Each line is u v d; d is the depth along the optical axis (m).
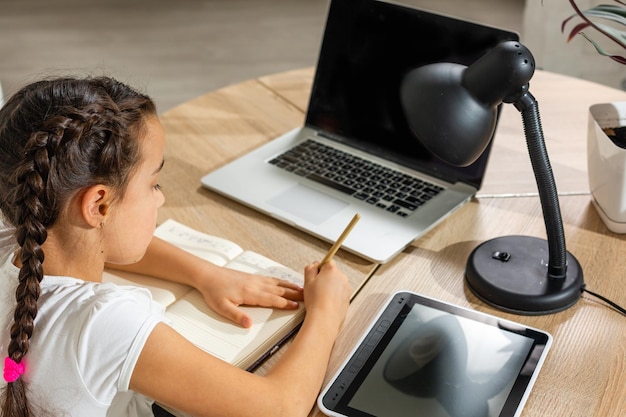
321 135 1.45
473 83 0.95
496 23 4.09
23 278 0.80
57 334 0.83
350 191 1.29
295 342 0.96
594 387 0.92
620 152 1.11
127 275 1.12
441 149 0.98
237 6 4.33
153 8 4.28
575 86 1.61
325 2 4.39
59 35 3.90
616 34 1.03
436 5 4.32
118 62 3.61
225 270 1.09
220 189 1.30
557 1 2.23
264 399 0.87
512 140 1.45
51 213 0.83
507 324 1.01
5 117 0.85
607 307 1.05
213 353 0.97
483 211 1.26
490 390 0.91
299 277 1.11
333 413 0.89
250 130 1.50
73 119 0.81
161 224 1.23
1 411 0.87
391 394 0.91
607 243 1.17
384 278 1.12
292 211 1.24
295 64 3.64
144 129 0.87
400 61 1.32
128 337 0.83
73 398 0.84
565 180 1.32
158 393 0.85
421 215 1.23
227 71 3.56
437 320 1.02
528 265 1.10
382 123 1.36
